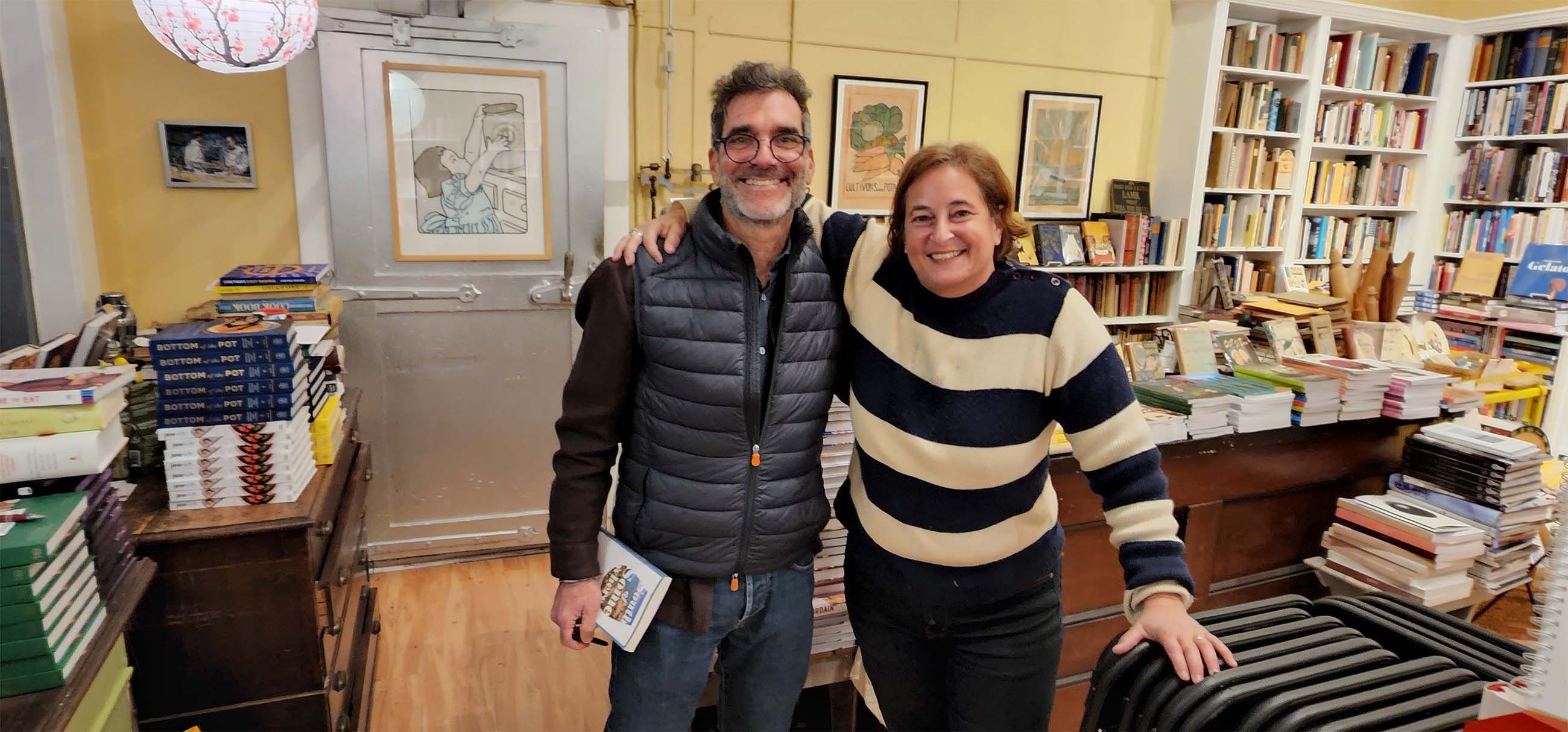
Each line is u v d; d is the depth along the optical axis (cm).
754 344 133
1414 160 506
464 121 308
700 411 133
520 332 332
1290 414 248
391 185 304
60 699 104
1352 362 276
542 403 341
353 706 204
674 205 143
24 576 101
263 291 246
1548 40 450
